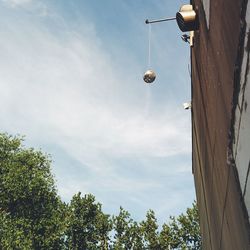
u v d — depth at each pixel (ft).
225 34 19.40
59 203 126.52
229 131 20.58
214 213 33.68
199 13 28.55
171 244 137.08
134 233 137.59
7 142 113.39
